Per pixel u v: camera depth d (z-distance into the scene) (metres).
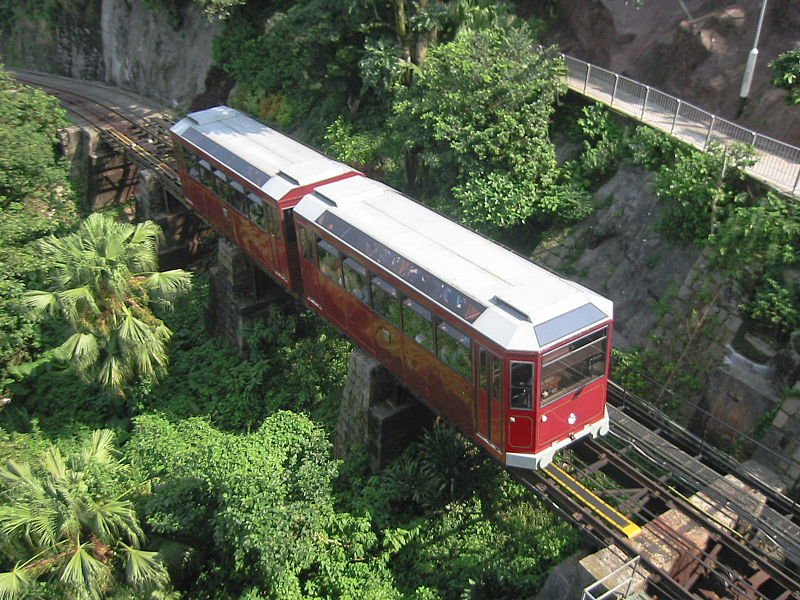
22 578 12.60
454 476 15.19
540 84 18.88
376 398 16.09
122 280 18.03
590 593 10.86
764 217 14.28
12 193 25.19
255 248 19.94
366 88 23.66
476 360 12.34
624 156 18.62
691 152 16.58
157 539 14.32
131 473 15.91
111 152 31.30
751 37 19.12
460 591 13.46
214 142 21.34
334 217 16.06
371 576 14.21
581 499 12.02
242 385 20.73
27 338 23.83
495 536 14.30
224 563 14.88
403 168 22.38
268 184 18.16
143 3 36.19
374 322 15.33
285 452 15.38
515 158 18.55
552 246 18.92
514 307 11.95
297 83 29.33
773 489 13.07
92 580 12.73
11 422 21.91
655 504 12.90
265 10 31.45
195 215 26.08
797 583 10.80
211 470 14.31
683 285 15.86
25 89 29.42
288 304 21.75
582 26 23.62
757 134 16.25
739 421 14.38
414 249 14.27
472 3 21.83
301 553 13.51
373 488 15.72
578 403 12.44
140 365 18.91
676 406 15.34
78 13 40.38
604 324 12.15
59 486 13.23
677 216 16.41
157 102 36.72
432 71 19.50
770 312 14.08
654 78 21.22
